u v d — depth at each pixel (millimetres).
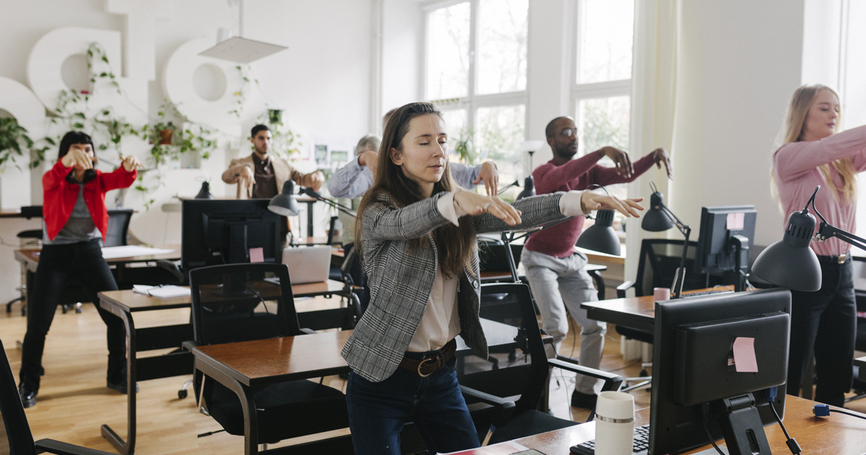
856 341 3162
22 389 3492
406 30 7945
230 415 2150
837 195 2705
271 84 7246
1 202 5930
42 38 5953
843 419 1621
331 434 3176
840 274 2609
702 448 1373
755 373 1300
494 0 7043
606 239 2816
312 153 7543
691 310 1225
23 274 5656
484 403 2004
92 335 5043
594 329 3574
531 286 3555
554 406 3592
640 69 4449
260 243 3436
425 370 1494
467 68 7426
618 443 1192
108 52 6250
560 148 3668
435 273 1451
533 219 1422
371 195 1500
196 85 6867
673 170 4562
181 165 6875
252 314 2631
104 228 3521
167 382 3977
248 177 4711
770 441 1468
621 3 5742
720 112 4297
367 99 7922
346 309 3490
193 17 6762
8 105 5852
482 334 1558
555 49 6113
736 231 3088
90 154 3500
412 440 2172
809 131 2795
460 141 6871
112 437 3016
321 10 7523
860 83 4066
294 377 1939
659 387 1202
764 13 4055
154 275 4488
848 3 4012
